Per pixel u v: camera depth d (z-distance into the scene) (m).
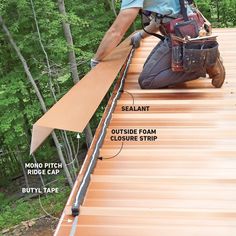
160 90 3.71
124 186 2.26
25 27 10.42
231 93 3.61
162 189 2.22
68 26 10.55
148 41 5.32
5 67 11.24
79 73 12.04
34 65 11.07
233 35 5.82
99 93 3.03
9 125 10.41
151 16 3.47
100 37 11.95
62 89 12.29
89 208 2.04
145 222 1.94
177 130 2.93
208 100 3.46
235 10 14.49
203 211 2.00
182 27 3.33
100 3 12.55
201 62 3.35
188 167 2.44
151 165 2.48
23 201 11.00
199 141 2.77
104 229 1.90
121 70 4.09
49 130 2.43
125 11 3.28
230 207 2.04
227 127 2.96
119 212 2.02
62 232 1.89
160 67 3.63
